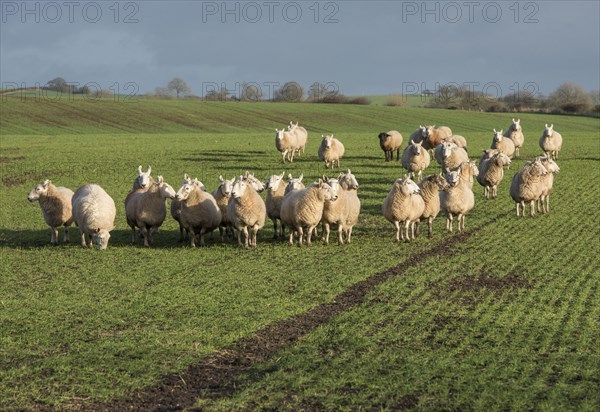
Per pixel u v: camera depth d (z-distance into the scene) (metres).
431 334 18.14
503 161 38.34
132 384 15.09
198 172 50.22
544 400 14.19
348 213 28.22
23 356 16.62
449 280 23.30
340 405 14.10
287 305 20.48
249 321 19.05
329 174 48.12
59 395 14.55
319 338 17.77
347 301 21.03
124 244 29.41
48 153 62.81
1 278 23.94
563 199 39.69
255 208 27.38
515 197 34.34
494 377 15.35
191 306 20.44
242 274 23.97
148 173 28.81
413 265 25.22
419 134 52.88
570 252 27.36
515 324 18.84
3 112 102.62
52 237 29.84
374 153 60.16
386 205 28.59
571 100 136.25
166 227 33.28
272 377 15.38
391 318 19.38
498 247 28.16
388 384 15.02
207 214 27.80
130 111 110.62
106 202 28.22
